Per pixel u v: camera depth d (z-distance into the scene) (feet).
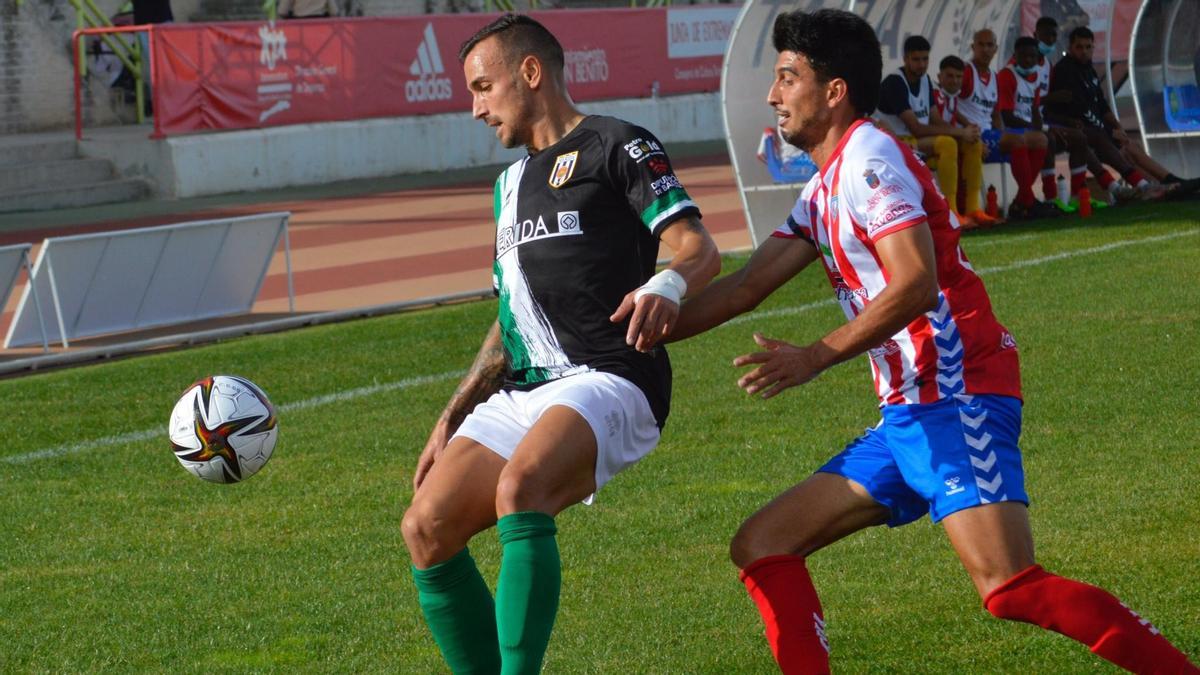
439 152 118.93
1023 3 100.12
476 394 19.40
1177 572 23.45
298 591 25.27
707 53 140.77
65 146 103.60
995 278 54.44
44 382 44.45
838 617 22.47
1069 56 77.46
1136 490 28.14
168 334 52.39
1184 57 84.64
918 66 67.87
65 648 22.77
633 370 17.94
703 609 23.27
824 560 25.27
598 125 18.07
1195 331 43.16
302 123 109.09
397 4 133.08
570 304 17.98
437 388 41.65
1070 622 15.88
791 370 15.85
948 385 16.46
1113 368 39.01
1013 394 16.71
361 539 28.19
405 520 17.62
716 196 94.07
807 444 33.42
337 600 24.71
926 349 16.52
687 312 17.88
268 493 31.68
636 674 20.62
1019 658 20.30
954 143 67.46
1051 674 19.69
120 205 99.19
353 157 112.57
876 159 16.25
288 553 27.45
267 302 59.52
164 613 24.31
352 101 111.86
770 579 17.19
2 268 48.75
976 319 16.63
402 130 115.85
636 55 132.26
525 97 18.33
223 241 54.54
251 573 26.32
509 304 18.49
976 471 16.22
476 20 121.19
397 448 35.09
